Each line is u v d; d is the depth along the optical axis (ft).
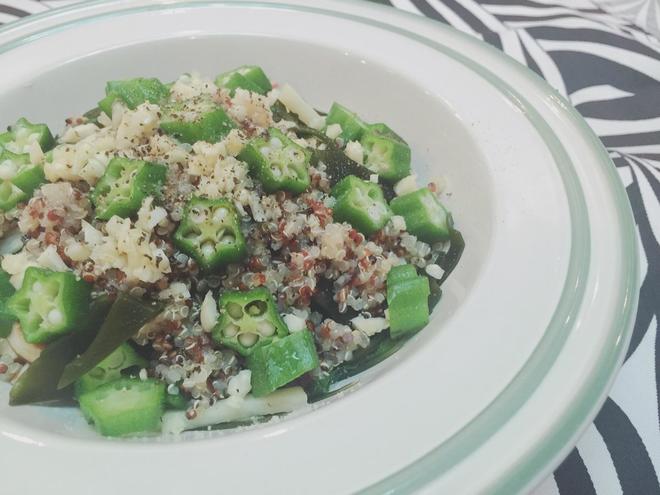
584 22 0.81
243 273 0.53
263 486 0.35
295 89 0.73
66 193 0.53
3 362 0.51
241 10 0.72
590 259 0.46
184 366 0.49
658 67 0.75
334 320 0.53
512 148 0.56
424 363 0.41
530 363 0.40
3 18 0.78
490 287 0.46
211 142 0.57
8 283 0.54
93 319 0.50
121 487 0.35
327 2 0.73
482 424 0.37
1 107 0.65
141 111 0.57
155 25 0.71
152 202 0.52
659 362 0.50
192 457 0.37
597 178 0.51
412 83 0.65
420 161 0.65
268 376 0.48
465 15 0.82
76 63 0.68
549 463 0.35
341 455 0.36
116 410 0.45
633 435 0.45
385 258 0.56
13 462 0.37
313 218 0.54
